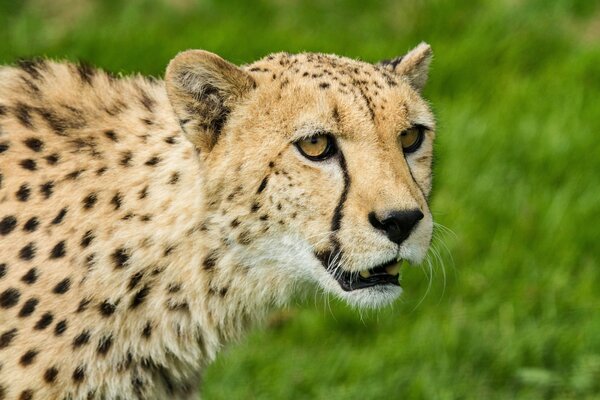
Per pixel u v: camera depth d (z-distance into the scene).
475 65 19.11
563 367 13.55
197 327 9.87
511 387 13.30
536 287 14.49
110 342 9.59
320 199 9.23
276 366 13.42
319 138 9.20
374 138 9.17
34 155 9.66
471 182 16.11
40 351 9.33
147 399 10.01
